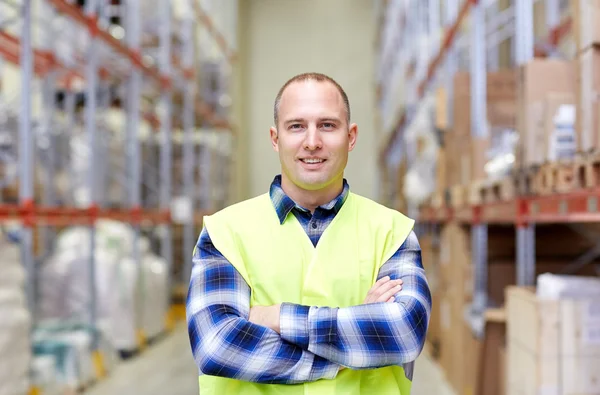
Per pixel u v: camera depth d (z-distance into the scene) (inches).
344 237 58.1
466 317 200.5
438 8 305.3
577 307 131.7
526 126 134.2
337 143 55.9
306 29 653.9
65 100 359.3
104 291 272.5
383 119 566.6
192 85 418.0
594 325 131.4
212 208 478.9
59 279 261.3
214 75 493.0
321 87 55.9
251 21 653.3
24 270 206.8
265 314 55.0
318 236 58.2
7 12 310.5
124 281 279.4
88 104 260.7
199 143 472.7
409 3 361.7
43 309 258.7
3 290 188.5
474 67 201.5
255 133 648.4
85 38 314.3
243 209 59.9
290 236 57.5
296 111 55.5
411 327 54.8
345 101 57.2
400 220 61.4
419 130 290.8
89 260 254.2
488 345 187.5
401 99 389.1
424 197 278.4
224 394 57.3
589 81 106.5
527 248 157.2
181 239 463.5
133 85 309.3
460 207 211.6
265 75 652.1
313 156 55.7
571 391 131.2
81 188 324.5
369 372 57.8
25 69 203.8
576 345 131.3
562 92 135.8
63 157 332.5
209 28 478.3
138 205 306.8
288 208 57.7
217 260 58.0
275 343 53.8
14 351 188.1
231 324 54.6
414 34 356.2
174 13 398.6
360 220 60.2
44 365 210.4
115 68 324.8
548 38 221.3
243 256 57.7
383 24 564.4
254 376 53.7
